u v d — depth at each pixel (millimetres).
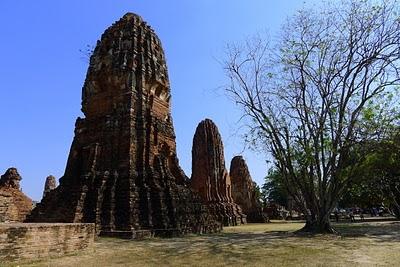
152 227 19016
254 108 23234
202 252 12773
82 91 25406
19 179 31578
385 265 9938
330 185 21828
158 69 25109
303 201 23344
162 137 24047
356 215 58844
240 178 49812
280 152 22875
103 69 24141
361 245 14992
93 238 13242
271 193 71188
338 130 21344
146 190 20234
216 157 41406
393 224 31062
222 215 37406
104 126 22250
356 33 21375
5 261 9734
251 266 10008
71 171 22422
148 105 23781
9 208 26641
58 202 20297
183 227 20672
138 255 12086
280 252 12773
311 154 21672
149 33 25641
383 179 33938
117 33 24844
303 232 21641
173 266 10039
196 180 40344
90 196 19562
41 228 10984
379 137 21234
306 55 22156
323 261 10703
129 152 21062
